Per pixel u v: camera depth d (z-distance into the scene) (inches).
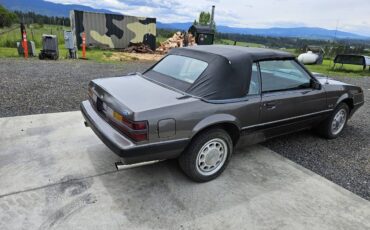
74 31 611.8
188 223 95.1
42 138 147.2
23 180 111.0
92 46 641.6
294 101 139.9
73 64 400.2
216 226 94.8
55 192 105.5
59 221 91.8
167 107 101.3
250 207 105.3
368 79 467.5
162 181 117.6
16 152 131.4
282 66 137.3
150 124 97.1
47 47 431.5
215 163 120.4
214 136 114.3
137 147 97.3
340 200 113.1
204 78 116.5
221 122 112.3
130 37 689.6
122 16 661.3
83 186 110.3
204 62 123.3
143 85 124.9
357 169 139.7
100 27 641.6
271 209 105.1
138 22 689.6
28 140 143.9
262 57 128.5
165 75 133.4
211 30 733.3
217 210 102.5
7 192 103.3
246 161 140.5
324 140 175.0
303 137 178.4
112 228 90.6
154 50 724.7
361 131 195.5
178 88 119.3
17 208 96.0
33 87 246.8
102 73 339.9
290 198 112.3
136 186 113.0
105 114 116.3
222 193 112.7
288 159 145.9
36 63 384.5
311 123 160.4
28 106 195.2
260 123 129.2
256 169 133.1
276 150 156.3
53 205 98.7
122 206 100.8
